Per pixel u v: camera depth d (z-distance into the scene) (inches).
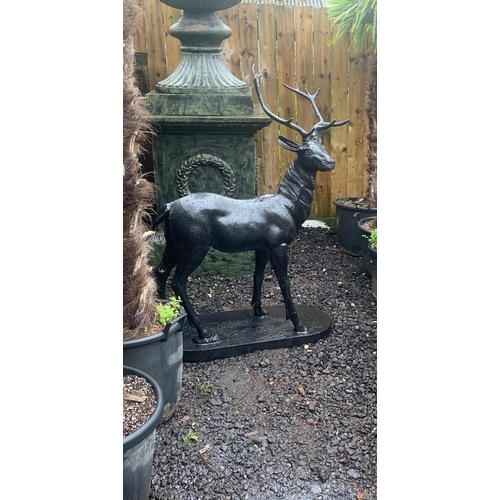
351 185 189.2
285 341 106.3
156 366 78.1
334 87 178.7
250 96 139.2
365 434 80.9
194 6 134.6
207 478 71.7
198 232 98.7
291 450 77.5
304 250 168.2
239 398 90.4
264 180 182.9
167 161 140.5
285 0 179.2
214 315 118.5
